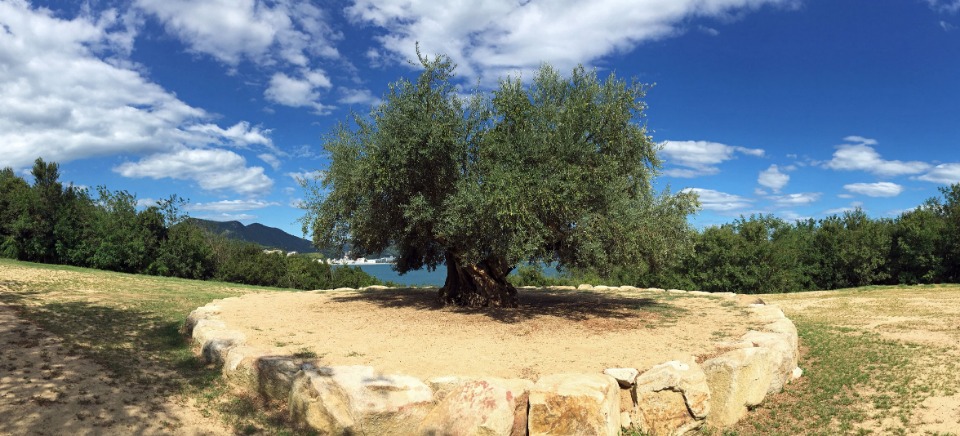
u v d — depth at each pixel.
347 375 8.07
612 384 8.17
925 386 9.88
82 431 6.78
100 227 28.89
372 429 7.44
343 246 16.11
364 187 13.29
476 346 10.68
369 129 14.15
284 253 37.72
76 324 12.13
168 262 30.59
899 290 23.98
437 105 13.25
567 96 14.13
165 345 11.45
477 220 12.09
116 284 20.19
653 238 13.01
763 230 30.78
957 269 28.77
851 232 31.33
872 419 8.89
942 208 40.00
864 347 12.73
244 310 15.27
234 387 9.16
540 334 11.84
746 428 8.77
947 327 14.23
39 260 28.58
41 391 7.74
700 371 8.73
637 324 13.12
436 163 13.33
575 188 11.91
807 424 8.84
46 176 28.69
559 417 7.44
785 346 10.52
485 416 7.30
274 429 7.77
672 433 8.30
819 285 31.78
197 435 7.27
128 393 8.23
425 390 7.98
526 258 12.20
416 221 13.48
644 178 14.23
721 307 16.20
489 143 12.92
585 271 14.20
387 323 13.18
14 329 10.88
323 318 13.93
